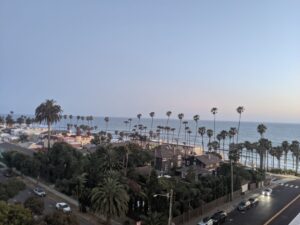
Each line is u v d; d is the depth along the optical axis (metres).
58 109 135.88
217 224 63.09
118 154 103.00
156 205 64.31
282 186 110.75
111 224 62.09
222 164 114.31
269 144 159.75
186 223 64.06
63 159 96.56
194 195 70.38
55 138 170.75
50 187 92.12
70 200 78.69
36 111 134.88
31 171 104.75
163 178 69.44
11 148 148.38
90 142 189.12
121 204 59.31
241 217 69.75
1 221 41.84
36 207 59.31
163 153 125.88
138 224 58.19
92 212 67.94
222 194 82.44
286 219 68.44
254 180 108.19
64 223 49.19
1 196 66.19
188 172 94.31
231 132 189.00
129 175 83.75
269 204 82.44
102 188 59.91
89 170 86.12
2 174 109.06
